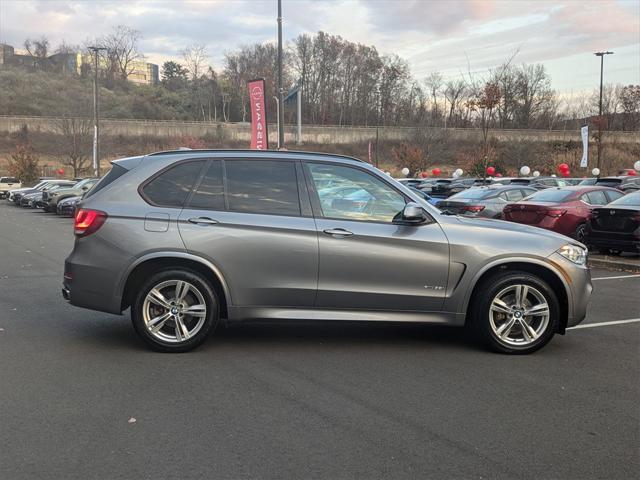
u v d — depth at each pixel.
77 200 27.58
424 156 55.56
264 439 3.71
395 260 5.48
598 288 9.59
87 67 109.75
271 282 5.44
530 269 5.70
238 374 4.96
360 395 4.51
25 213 31.88
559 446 3.67
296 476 3.25
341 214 5.58
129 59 113.75
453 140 61.47
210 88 104.06
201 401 4.34
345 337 6.21
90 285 5.41
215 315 5.50
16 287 9.02
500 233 5.64
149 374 4.92
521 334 5.69
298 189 5.59
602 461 3.48
